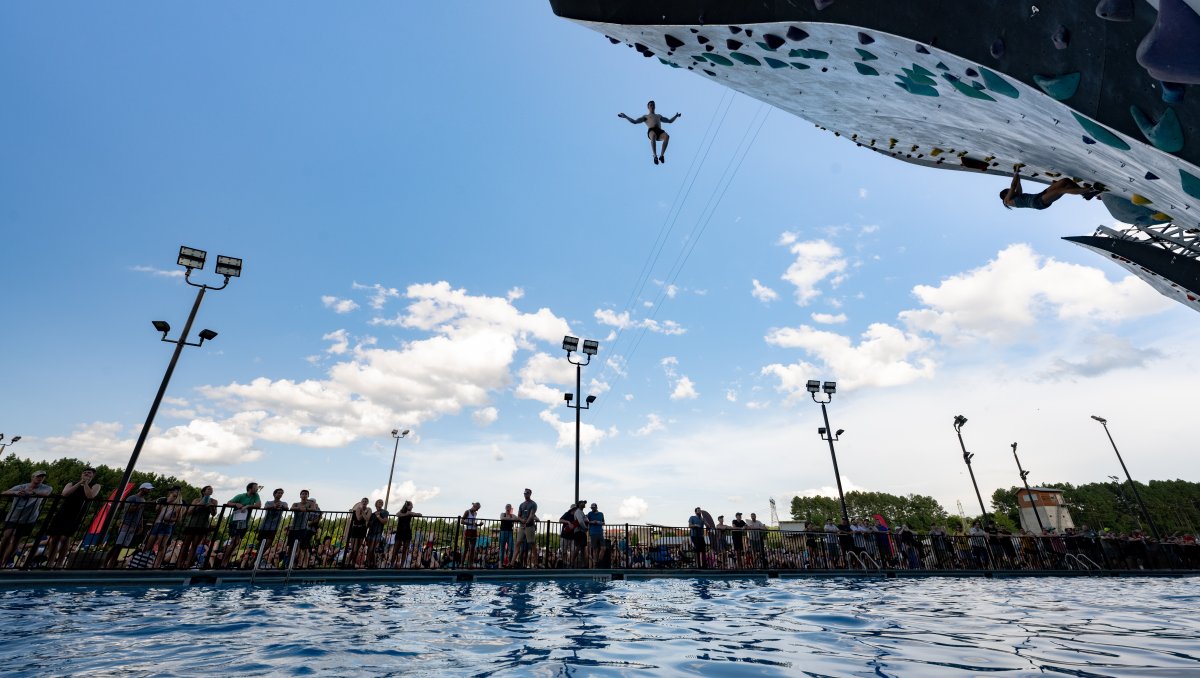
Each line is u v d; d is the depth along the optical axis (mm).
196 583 7879
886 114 2727
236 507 9047
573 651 3832
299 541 9211
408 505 10570
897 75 2123
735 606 6770
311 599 6742
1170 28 1013
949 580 12625
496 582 9695
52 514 7586
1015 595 8664
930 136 2850
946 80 1902
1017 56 1494
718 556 12633
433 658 3562
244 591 7344
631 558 12422
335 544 9656
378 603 6547
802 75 2635
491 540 11062
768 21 2244
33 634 4145
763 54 2564
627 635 4535
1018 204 3105
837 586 10250
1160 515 78125
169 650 3705
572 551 11383
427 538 10516
